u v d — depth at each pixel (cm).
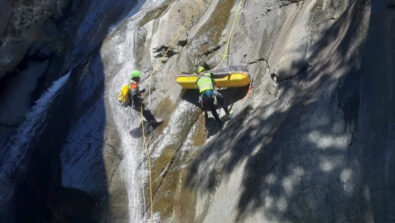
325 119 623
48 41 1253
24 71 1224
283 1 905
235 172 688
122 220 810
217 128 831
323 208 559
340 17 759
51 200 873
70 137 931
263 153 658
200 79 816
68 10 1323
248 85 843
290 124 659
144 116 878
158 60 1002
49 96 1170
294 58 773
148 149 862
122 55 1044
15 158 1055
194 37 981
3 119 1152
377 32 623
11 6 1122
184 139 855
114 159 866
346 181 557
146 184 823
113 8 1265
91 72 1048
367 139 565
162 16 1073
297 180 592
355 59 647
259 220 594
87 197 829
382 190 522
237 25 946
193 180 776
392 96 562
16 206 966
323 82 680
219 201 685
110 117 930
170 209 794
